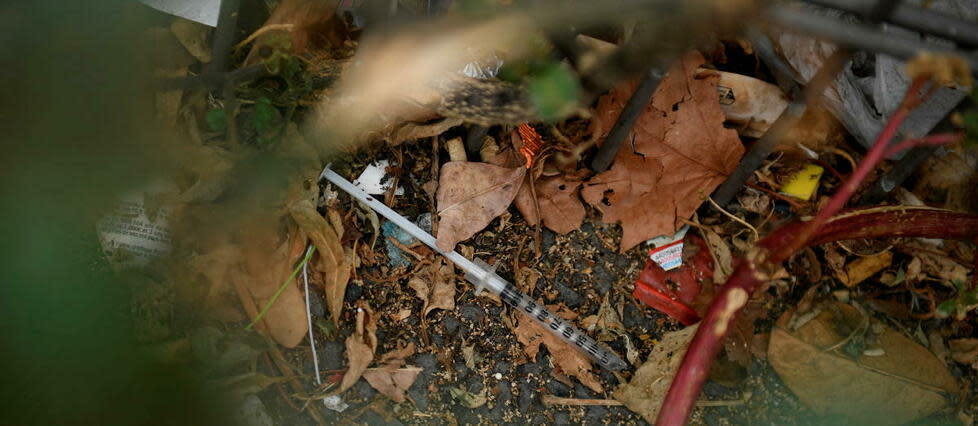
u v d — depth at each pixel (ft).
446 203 1.22
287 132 1.19
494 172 1.23
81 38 1.07
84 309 1.08
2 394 1.02
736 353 1.23
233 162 1.18
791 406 1.22
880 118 1.17
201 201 1.17
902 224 1.16
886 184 1.19
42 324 1.05
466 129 1.25
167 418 1.08
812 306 1.25
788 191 1.26
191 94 1.18
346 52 1.21
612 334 1.23
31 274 1.05
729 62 1.23
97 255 1.12
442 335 1.22
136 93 1.12
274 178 1.19
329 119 1.18
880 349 1.23
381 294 1.22
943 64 0.78
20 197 1.06
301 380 1.18
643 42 0.91
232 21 1.11
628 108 1.09
